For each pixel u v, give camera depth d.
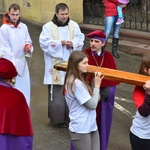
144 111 4.45
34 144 6.31
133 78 4.40
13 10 6.77
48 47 6.56
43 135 6.62
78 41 6.65
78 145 4.82
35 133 6.69
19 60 6.92
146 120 4.53
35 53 11.73
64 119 6.86
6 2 17.39
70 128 4.86
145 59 4.67
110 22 10.97
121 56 11.41
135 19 12.51
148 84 4.24
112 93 5.31
